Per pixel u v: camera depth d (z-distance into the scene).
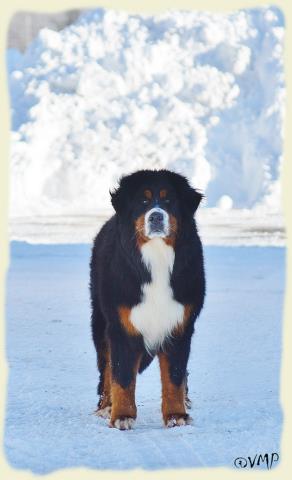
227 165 18.75
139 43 20.50
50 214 17.14
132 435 6.38
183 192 6.54
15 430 6.48
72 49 20.67
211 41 20.70
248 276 12.67
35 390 7.58
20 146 18.61
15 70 20.42
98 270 6.99
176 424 6.58
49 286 11.94
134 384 6.69
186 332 6.64
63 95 19.73
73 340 9.30
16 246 14.52
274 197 17.92
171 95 19.86
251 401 7.27
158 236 6.28
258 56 20.50
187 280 6.54
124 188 6.55
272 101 19.50
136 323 6.55
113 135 19.11
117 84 19.98
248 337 9.45
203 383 7.84
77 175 18.41
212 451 6.12
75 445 6.19
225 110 19.67
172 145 18.83
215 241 15.13
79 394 7.53
